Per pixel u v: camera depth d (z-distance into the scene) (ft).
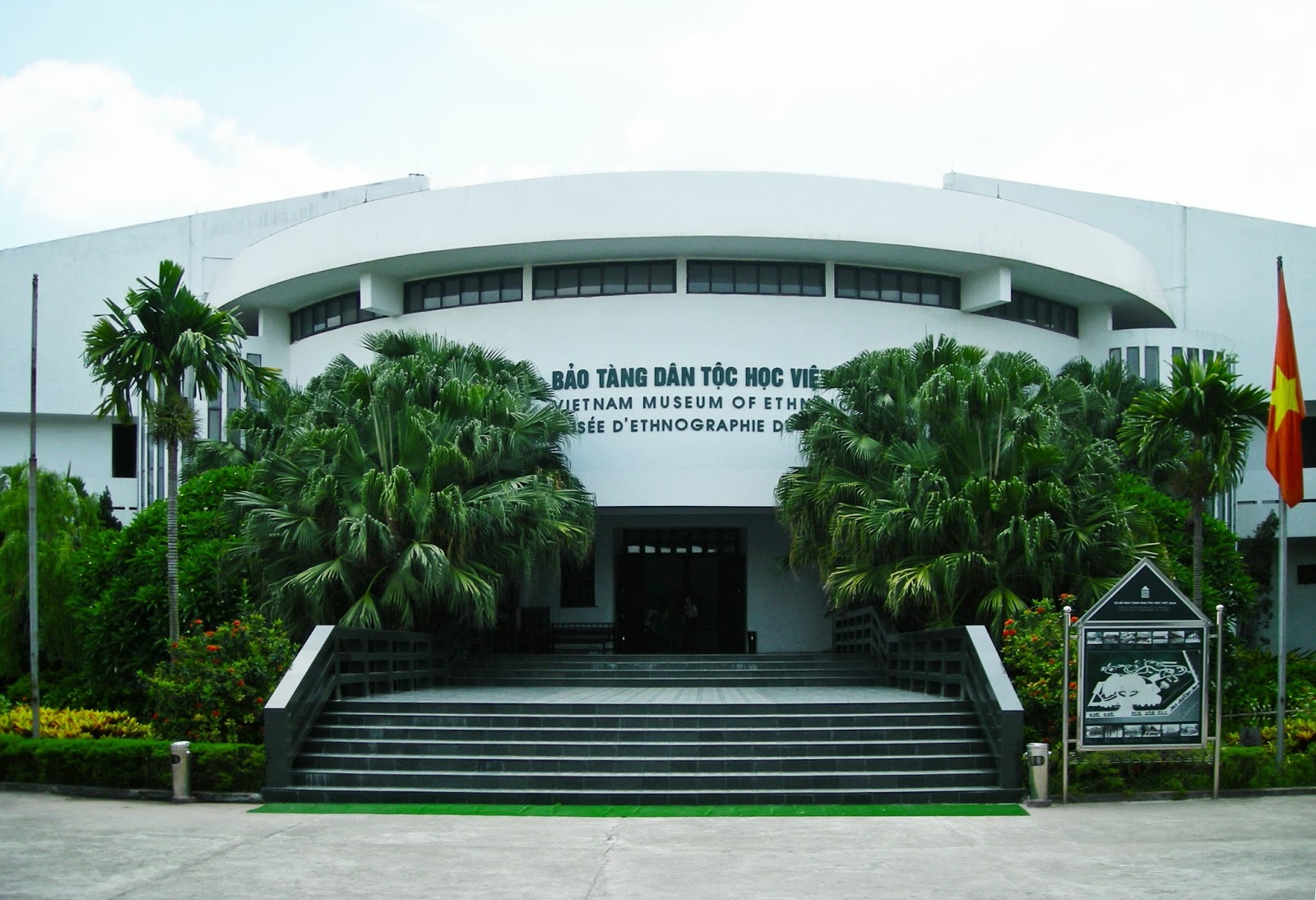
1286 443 54.80
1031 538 66.03
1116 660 48.73
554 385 94.94
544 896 31.30
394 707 57.11
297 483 73.00
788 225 90.22
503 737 53.83
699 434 93.50
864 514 71.72
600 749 51.80
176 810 47.21
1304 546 138.21
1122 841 39.60
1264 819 44.21
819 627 102.27
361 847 38.70
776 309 95.20
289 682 52.60
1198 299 135.74
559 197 90.63
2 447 136.98
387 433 74.64
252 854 37.24
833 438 77.30
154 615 73.51
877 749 51.67
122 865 35.42
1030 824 43.24
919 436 75.00
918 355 79.41
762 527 103.24
